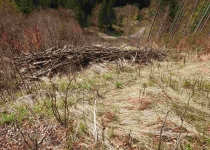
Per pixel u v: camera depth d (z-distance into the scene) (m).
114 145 3.37
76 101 4.61
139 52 8.09
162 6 38.47
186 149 3.26
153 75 6.20
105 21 58.97
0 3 31.88
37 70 6.66
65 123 3.78
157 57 8.40
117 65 6.65
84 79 5.93
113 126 3.77
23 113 4.21
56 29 20.98
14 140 3.62
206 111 4.28
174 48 10.56
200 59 7.78
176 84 5.58
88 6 65.88
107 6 59.44
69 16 45.81
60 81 5.81
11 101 4.88
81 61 7.16
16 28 15.77
